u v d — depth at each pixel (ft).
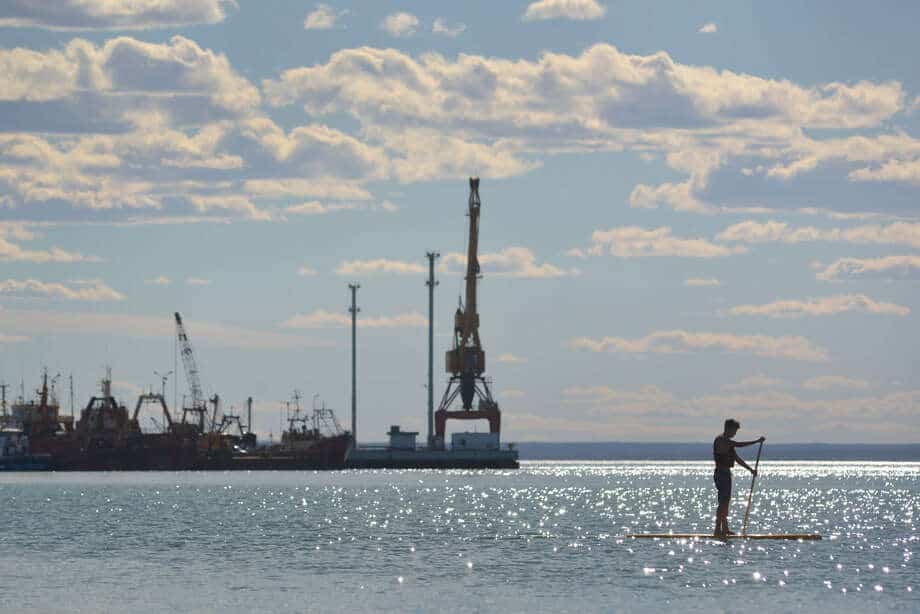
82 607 647.15
